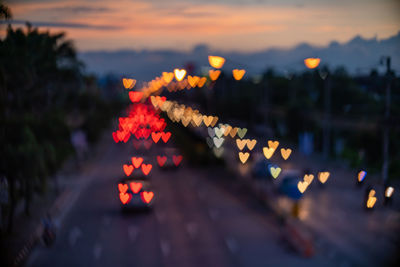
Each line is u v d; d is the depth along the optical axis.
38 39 38.94
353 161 46.09
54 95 49.53
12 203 26.17
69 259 22.08
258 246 23.44
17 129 26.69
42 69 39.25
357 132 50.19
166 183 42.91
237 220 28.98
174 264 20.89
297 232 22.59
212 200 35.12
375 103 57.50
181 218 29.83
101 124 79.62
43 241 24.50
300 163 50.41
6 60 30.58
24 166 25.84
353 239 23.70
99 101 97.38
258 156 51.56
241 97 100.75
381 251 21.67
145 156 62.12
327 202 32.12
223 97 113.06
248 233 25.94
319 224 26.70
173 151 52.78
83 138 53.31
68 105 59.81
